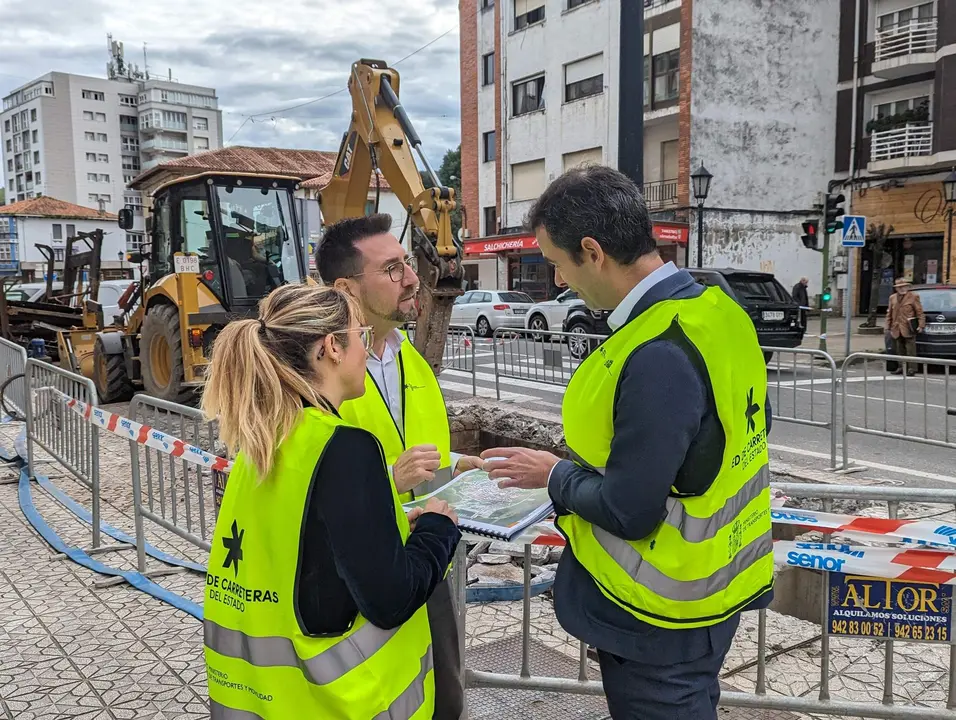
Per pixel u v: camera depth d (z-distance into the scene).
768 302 13.51
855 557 2.59
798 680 3.23
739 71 25.41
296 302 1.67
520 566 4.56
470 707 3.04
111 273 20.69
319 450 1.54
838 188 26.64
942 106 22.33
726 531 1.73
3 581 4.46
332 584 1.54
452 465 2.53
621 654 1.79
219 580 1.65
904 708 2.63
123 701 3.10
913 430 7.44
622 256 1.75
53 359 14.24
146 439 4.31
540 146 28.27
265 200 10.26
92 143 98.19
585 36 26.08
